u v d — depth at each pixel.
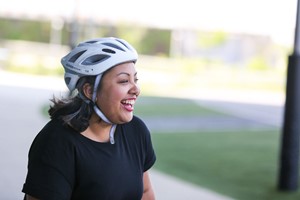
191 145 9.88
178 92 20.69
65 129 2.21
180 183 6.82
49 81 20.77
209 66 31.09
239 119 14.12
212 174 7.48
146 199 2.61
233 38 37.97
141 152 2.41
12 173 6.70
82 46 2.22
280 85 25.58
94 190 2.22
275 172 7.70
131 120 2.42
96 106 2.25
